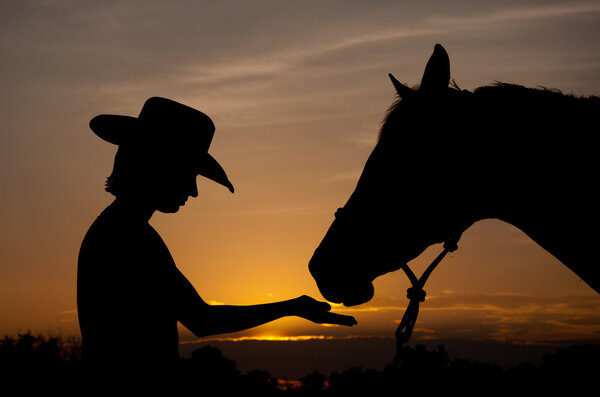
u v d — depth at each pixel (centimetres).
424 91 255
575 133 241
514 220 253
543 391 662
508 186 248
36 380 604
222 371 776
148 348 230
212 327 245
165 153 255
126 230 241
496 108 250
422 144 254
